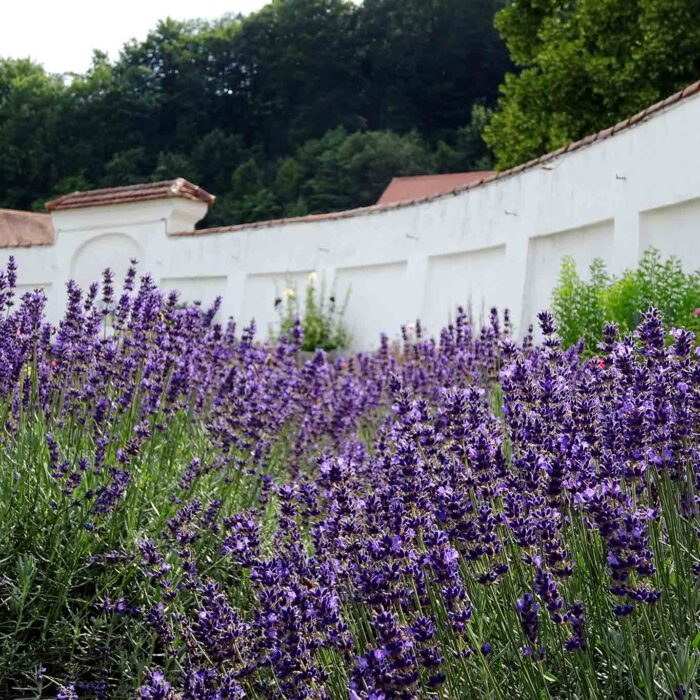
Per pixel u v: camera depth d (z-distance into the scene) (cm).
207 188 6625
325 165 6094
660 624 247
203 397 618
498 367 696
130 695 334
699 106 868
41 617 362
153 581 382
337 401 685
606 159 1023
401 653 219
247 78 7225
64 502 401
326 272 1600
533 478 271
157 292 561
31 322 507
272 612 263
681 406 286
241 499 486
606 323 379
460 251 1322
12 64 7094
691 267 889
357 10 7181
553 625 266
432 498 299
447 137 6838
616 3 1978
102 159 6706
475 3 6919
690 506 288
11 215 3434
